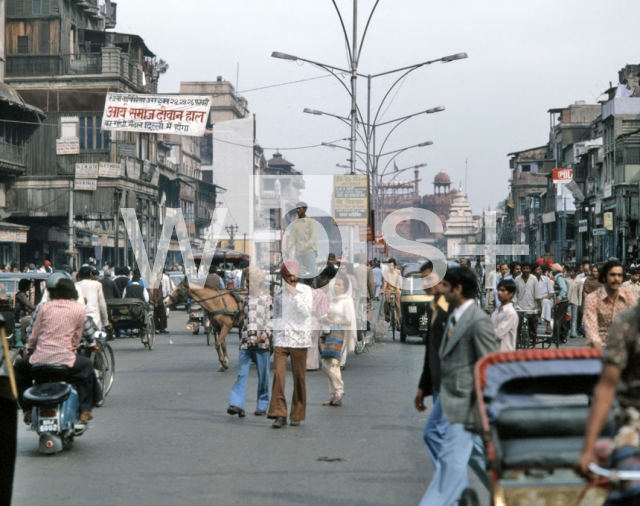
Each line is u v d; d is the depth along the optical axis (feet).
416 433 33.65
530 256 310.45
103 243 193.06
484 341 20.45
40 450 29.55
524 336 60.85
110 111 89.40
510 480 15.80
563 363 17.57
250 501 23.30
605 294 30.96
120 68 172.65
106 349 44.11
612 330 13.70
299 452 30.04
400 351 69.41
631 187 183.42
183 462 28.43
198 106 89.66
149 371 55.72
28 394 29.60
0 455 19.39
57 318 30.96
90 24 193.98
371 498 23.61
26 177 166.40
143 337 71.51
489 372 17.49
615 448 13.42
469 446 20.33
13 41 173.78
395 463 28.17
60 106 167.94
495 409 16.85
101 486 25.08
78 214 166.50
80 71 173.99
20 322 57.41
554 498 15.72
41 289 64.95
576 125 275.18
